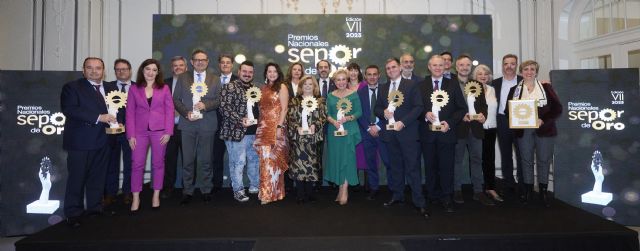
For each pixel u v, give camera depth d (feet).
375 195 12.28
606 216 10.73
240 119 11.20
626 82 10.70
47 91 10.44
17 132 10.34
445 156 9.93
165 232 8.45
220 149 13.11
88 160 9.60
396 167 10.64
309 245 7.55
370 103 12.07
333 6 16.31
